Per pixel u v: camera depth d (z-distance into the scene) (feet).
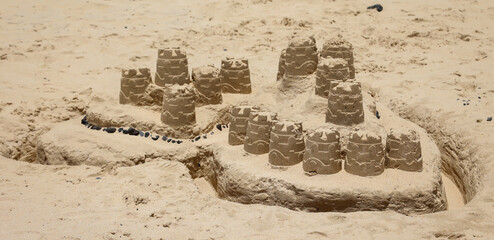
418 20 59.57
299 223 21.89
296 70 30.68
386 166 26.00
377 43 53.31
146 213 22.62
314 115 28.89
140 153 28.73
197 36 54.34
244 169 26.21
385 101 38.32
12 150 31.58
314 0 64.95
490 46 51.57
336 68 28.66
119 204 23.54
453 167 30.66
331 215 22.43
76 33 54.29
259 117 27.30
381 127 28.53
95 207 23.15
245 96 34.73
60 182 25.98
